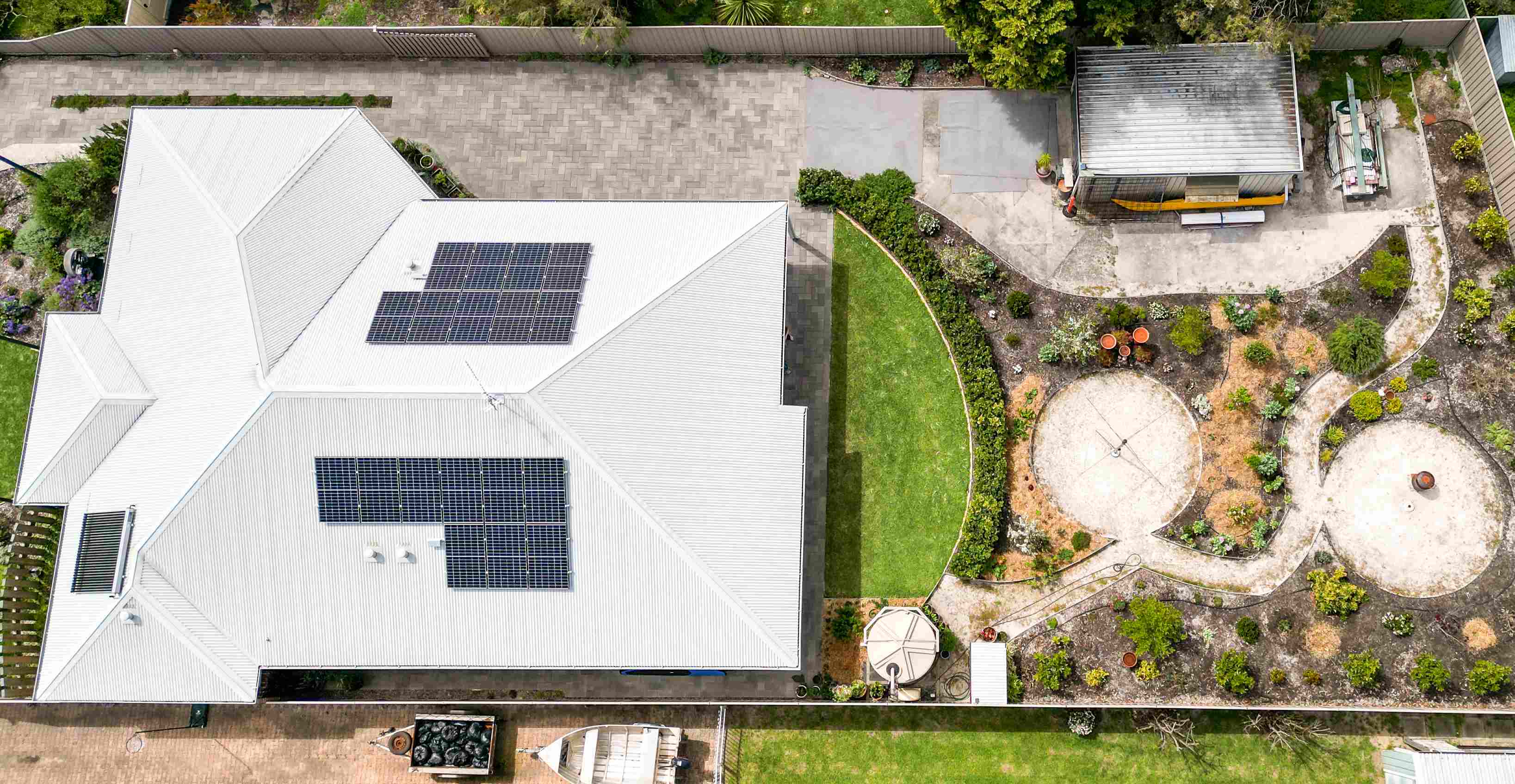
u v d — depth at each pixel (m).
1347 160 49.03
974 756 45.69
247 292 42.59
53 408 44.34
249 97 53.62
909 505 47.84
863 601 47.16
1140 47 47.94
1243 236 49.34
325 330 42.28
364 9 54.62
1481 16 48.25
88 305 50.72
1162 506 47.12
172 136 47.03
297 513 41.19
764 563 42.03
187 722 47.09
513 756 46.34
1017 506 47.44
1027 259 49.91
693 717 46.59
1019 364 48.84
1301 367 47.69
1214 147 46.94
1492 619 45.09
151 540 41.34
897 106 51.94
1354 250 48.75
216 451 40.75
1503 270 47.78
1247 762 44.84
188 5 55.03
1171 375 48.12
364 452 40.50
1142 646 44.59
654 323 42.31
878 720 46.16
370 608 42.00
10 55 54.47
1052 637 46.28
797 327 49.72
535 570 41.50
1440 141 49.41
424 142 52.88
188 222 44.97
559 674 47.16
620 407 41.19
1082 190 49.00
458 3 54.22
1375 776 44.38
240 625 42.16
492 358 40.81
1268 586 46.12
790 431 43.31
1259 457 46.44
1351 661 44.41
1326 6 45.66
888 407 48.81
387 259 44.75
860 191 50.25
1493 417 46.69
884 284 50.06
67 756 47.03
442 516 41.03
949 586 47.12
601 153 52.47
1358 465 46.84
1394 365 47.59
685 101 52.69
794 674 46.56
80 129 53.75
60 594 42.81
